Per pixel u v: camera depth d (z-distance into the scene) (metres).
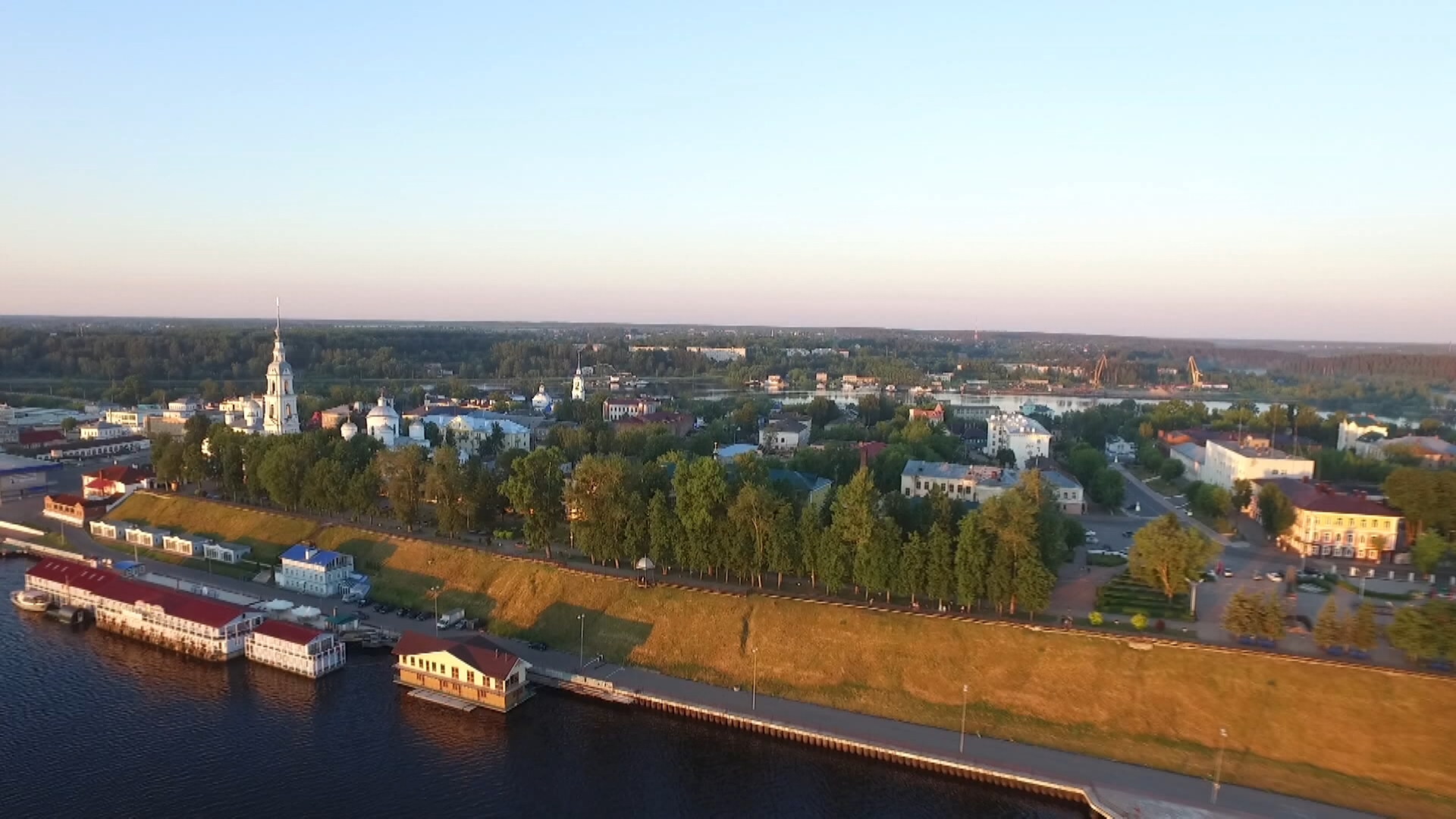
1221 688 115.19
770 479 186.50
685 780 109.69
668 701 126.25
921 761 111.88
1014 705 119.94
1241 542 188.75
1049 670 122.50
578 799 105.56
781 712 123.38
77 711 124.56
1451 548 169.00
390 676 137.75
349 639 148.75
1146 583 152.12
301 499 199.25
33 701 127.38
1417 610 115.38
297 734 119.12
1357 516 174.75
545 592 156.12
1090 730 115.00
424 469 187.62
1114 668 120.38
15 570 188.50
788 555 145.00
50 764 110.25
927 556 136.00
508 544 178.50
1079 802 104.75
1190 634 128.75
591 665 138.38
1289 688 113.00
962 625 130.88
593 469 160.12
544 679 134.25
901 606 138.88
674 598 146.88
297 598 167.12
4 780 106.44
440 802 104.31
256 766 110.81
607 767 112.50
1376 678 111.31
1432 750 103.75
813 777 110.75
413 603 163.62
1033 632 127.25
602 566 161.75
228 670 139.25
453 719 124.25
